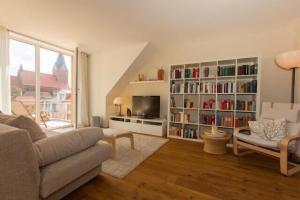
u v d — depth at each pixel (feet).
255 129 8.24
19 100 12.01
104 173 6.68
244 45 11.23
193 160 8.21
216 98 11.01
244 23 9.50
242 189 5.77
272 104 8.93
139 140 11.44
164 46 13.82
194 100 12.48
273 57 10.41
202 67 11.64
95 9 8.07
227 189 5.76
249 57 9.89
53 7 7.91
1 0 7.31
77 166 4.94
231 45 11.64
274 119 8.35
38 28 10.34
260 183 6.15
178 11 8.23
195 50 12.87
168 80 13.33
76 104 14.60
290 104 8.22
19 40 11.67
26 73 12.30
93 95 16.07
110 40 12.44
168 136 12.53
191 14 8.51
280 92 10.30
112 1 7.39
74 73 14.90
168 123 12.57
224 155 8.89
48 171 4.26
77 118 14.84
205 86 11.38
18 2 7.47
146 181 6.19
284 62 8.02
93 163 5.57
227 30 10.49
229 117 10.70
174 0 7.31
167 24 9.70
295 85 9.55
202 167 7.43
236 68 10.38
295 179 6.45
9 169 3.54
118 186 5.82
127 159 8.09
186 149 9.83
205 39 12.11
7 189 3.53
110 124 15.35
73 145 4.93
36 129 4.69
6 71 10.11
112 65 14.78
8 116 4.95
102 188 5.68
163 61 14.20
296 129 7.59
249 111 10.10
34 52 12.55
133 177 6.47
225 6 7.73
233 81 10.82
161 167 7.39
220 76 10.86
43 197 4.13
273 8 7.86
